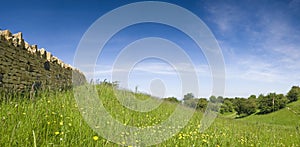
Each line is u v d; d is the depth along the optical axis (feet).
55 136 15.02
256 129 37.04
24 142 13.05
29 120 15.93
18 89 25.49
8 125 14.35
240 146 23.29
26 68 27.55
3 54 23.30
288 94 183.62
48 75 32.81
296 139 32.63
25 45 28.96
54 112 19.79
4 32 25.13
